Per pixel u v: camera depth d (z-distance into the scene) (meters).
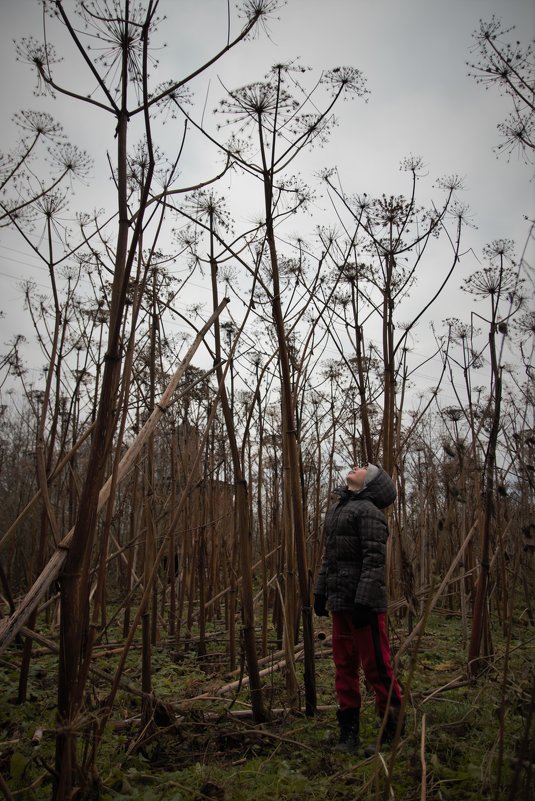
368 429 4.68
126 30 2.52
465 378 5.32
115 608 8.33
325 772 3.19
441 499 7.59
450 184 4.44
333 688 4.86
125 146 2.57
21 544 7.03
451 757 3.20
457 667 5.40
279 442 6.92
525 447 3.81
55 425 4.93
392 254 4.52
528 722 2.04
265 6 2.74
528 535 3.06
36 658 5.55
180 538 7.40
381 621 3.67
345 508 3.96
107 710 2.70
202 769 3.16
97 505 2.34
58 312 3.46
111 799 2.64
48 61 2.62
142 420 5.86
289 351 5.24
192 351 3.10
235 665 5.14
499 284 4.36
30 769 2.98
